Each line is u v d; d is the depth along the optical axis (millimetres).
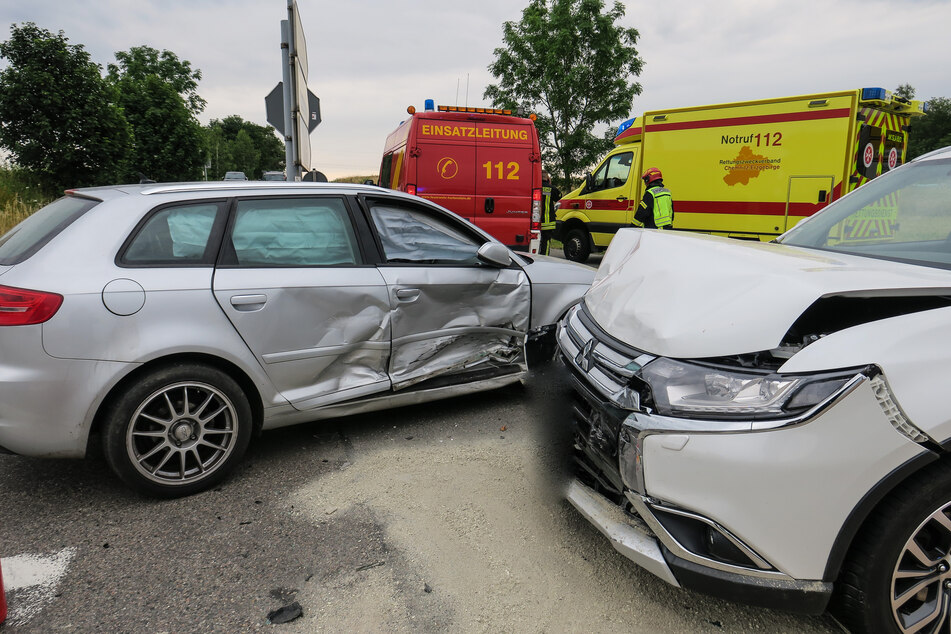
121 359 2891
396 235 3906
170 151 31188
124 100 30781
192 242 3234
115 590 2400
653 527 2064
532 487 3199
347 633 2172
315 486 3238
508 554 2633
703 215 9867
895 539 1842
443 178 7750
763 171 9055
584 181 12844
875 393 1804
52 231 3059
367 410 3764
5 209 12367
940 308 1982
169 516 2949
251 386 3387
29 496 3141
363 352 3676
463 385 4066
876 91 8023
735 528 1897
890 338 1881
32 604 2311
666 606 2324
